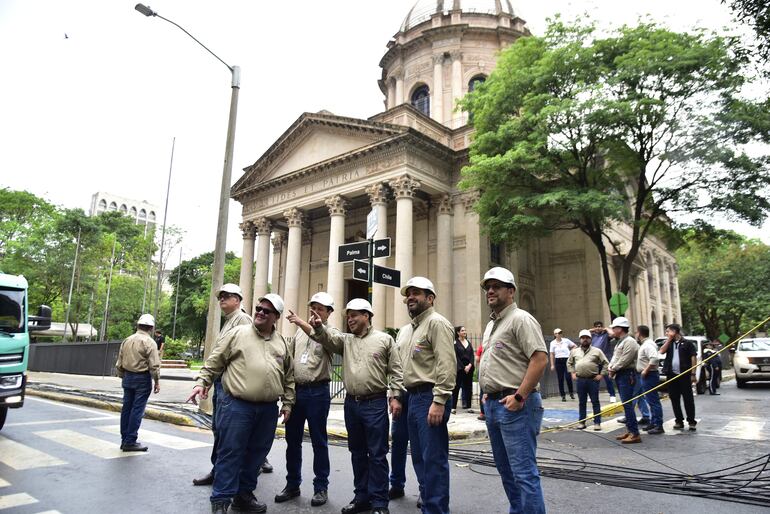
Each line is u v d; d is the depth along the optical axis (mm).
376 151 28531
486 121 23656
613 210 19859
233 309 6738
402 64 42250
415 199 30734
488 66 39562
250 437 5504
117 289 57344
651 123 19594
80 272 53594
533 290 32938
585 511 5277
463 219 29469
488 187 23344
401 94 41969
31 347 34312
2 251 52312
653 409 10352
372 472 5277
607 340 14250
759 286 46375
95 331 57531
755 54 9008
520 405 4277
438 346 4875
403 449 6016
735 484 6234
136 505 5410
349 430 5570
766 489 5992
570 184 22172
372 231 11016
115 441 8828
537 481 4230
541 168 21469
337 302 28641
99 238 55875
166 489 6004
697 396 18828
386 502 5254
